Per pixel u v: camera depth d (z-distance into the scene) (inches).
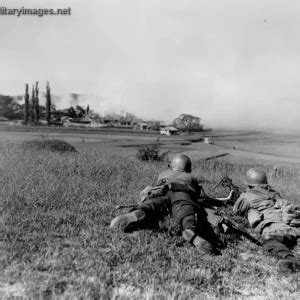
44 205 221.1
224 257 172.7
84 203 235.8
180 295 133.2
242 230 201.3
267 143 1434.5
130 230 192.5
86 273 141.7
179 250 175.5
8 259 146.6
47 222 191.5
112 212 220.5
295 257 174.6
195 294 137.9
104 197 256.2
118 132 2041.1
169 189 200.7
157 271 150.3
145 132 2161.7
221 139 1689.2
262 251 189.3
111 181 307.1
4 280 131.9
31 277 134.1
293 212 202.2
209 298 135.7
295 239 195.3
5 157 370.9
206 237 192.4
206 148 1098.7
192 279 148.5
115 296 128.6
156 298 129.6
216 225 195.8
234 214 222.7
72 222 196.2
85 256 155.7
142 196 201.5
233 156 847.1
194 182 209.2
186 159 217.6
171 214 204.1
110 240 175.2
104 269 145.3
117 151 707.4
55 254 153.2
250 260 176.7
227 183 251.3
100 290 130.0
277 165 641.0
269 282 155.9
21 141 578.9
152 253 166.6
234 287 147.4
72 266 146.0
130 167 385.7
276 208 203.9
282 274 164.6
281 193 362.3
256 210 206.7
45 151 498.6
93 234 181.2
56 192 245.9
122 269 149.2
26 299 120.3
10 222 186.7
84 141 1104.2
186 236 178.5
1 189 243.0
